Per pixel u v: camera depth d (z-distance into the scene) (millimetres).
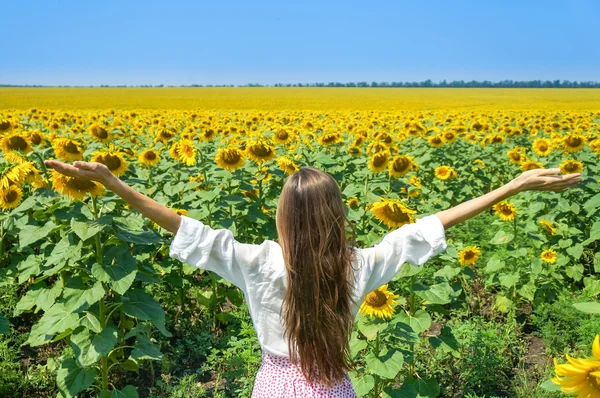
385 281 2316
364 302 3568
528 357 4977
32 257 4375
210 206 5742
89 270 3699
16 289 5285
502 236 5871
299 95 72125
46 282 6020
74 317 3494
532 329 5562
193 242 2186
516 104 50625
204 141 10062
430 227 2268
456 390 4395
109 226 3537
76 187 3520
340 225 2152
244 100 56438
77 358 3447
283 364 2225
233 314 5453
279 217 2193
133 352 3688
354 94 76562
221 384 4562
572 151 9438
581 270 6184
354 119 21000
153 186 7211
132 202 2209
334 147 10078
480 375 4324
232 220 5492
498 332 5188
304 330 2119
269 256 2229
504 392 4395
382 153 6207
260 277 2205
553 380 1500
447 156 11250
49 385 4391
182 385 4277
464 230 7980
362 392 3533
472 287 6359
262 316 2238
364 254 2258
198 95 68812
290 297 2133
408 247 2283
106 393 3785
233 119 18594
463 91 91438
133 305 3752
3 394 4180
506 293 5801
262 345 2268
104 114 19078
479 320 5277
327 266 2098
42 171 4484
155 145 11305
